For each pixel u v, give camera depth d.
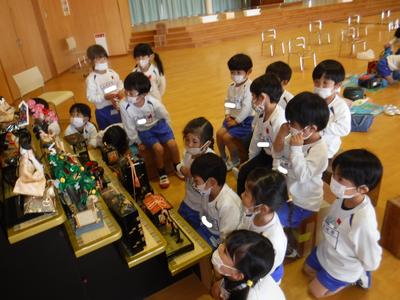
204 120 2.05
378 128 3.59
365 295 1.75
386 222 1.96
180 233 1.76
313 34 9.27
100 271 1.59
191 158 2.06
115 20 9.20
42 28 7.14
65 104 5.29
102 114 3.40
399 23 8.75
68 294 1.49
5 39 5.68
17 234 1.23
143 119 2.76
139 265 1.69
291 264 1.98
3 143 1.71
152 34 9.88
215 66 7.00
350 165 1.40
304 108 1.67
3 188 1.51
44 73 7.09
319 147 1.81
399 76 4.74
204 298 1.80
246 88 2.74
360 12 11.88
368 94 4.56
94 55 3.22
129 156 2.07
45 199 1.32
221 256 1.24
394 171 2.79
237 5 14.12
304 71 5.99
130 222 1.47
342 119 2.25
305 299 1.76
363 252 1.49
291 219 1.88
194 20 11.39
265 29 10.49
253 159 2.36
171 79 6.25
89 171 1.79
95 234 1.48
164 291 1.86
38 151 1.83
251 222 1.55
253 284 1.19
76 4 8.75
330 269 1.66
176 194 2.74
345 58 6.58
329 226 1.63
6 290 1.35
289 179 1.92
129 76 2.62
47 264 1.38
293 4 13.07
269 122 2.18
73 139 2.33
